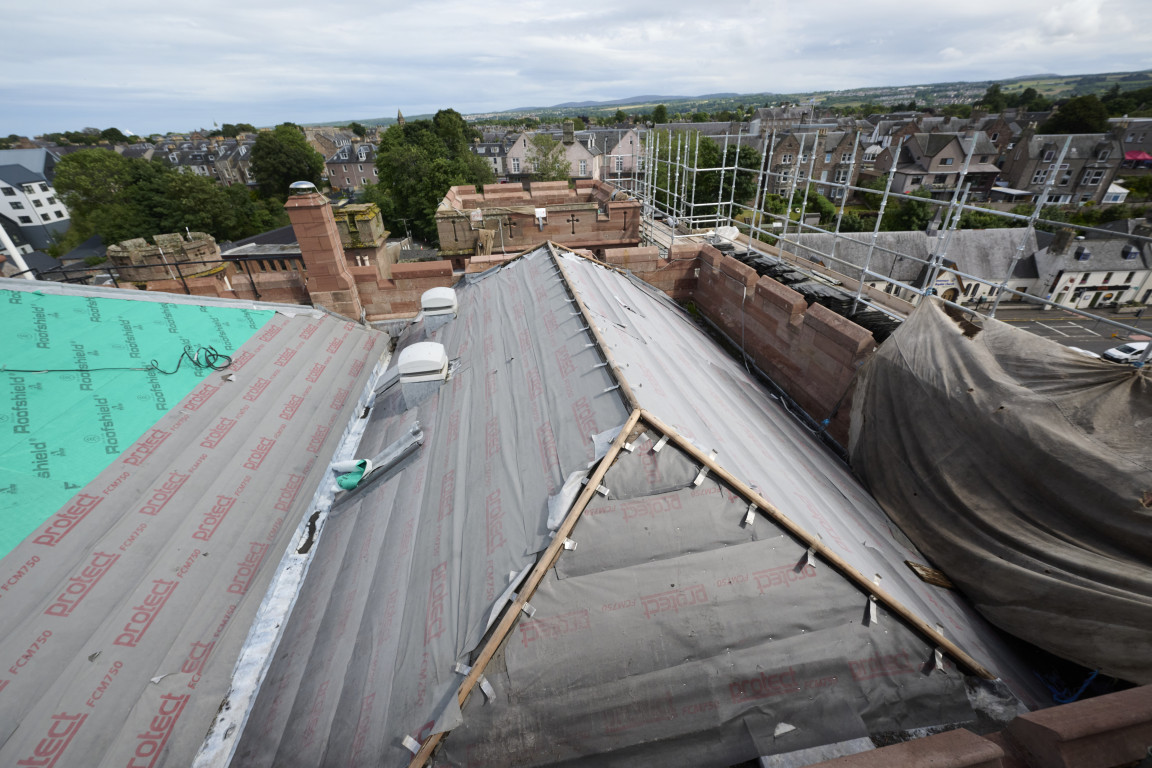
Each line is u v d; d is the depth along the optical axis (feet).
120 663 17.19
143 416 25.90
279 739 16.24
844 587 16.98
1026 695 17.62
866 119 416.26
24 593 17.34
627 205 61.57
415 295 46.14
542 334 29.96
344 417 34.58
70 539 19.56
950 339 25.14
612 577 15.87
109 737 15.48
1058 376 20.59
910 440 26.37
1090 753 10.31
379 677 16.07
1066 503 19.69
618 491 17.11
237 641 20.17
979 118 300.20
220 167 461.37
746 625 15.96
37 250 327.88
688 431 20.43
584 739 14.33
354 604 19.98
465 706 13.97
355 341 42.27
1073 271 152.66
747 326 44.52
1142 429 18.28
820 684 15.65
